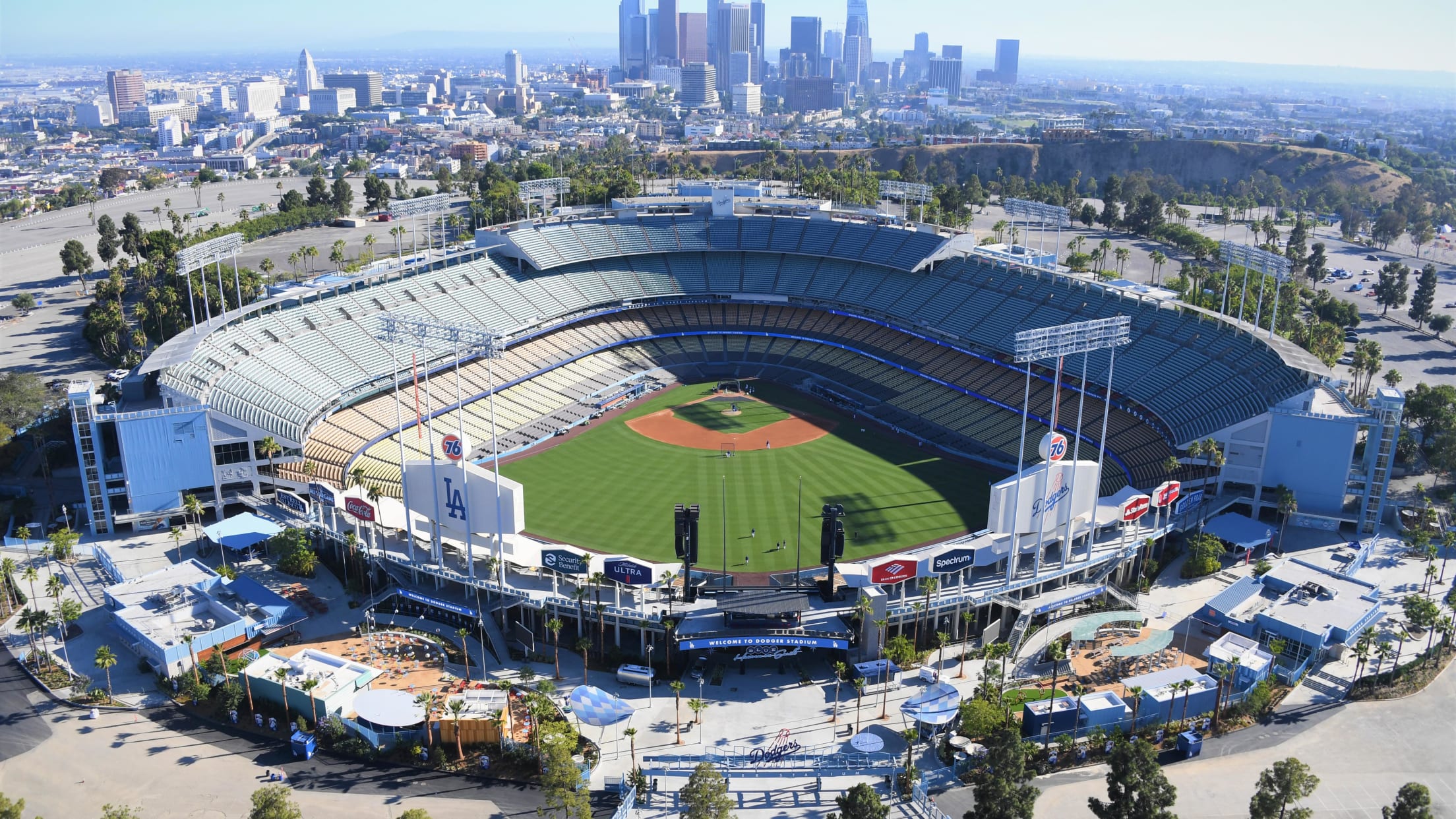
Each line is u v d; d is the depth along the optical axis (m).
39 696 108.69
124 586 124.62
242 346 170.38
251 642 117.62
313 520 138.75
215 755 99.88
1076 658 117.06
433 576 126.94
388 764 99.38
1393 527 148.88
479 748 101.06
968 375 197.00
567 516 151.62
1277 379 155.12
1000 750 89.88
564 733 98.94
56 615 120.12
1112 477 159.25
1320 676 113.44
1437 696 109.62
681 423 191.62
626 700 110.12
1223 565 136.62
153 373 158.00
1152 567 135.00
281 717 105.94
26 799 92.94
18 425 173.62
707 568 135.38
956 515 153.12
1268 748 101.12
